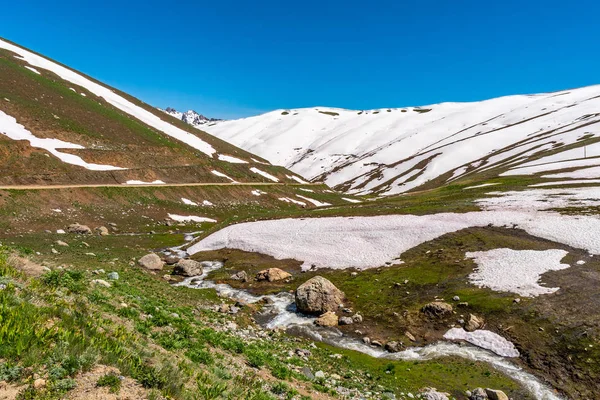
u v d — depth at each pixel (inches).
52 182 2896.2
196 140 6082.7
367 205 3144.7
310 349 1034.7
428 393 811.4
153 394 380.8
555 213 1843.0
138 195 3216.0
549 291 1186.0
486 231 1793.8
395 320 1256.2
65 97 4598.9
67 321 484.7
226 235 2461.9
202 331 795.4
